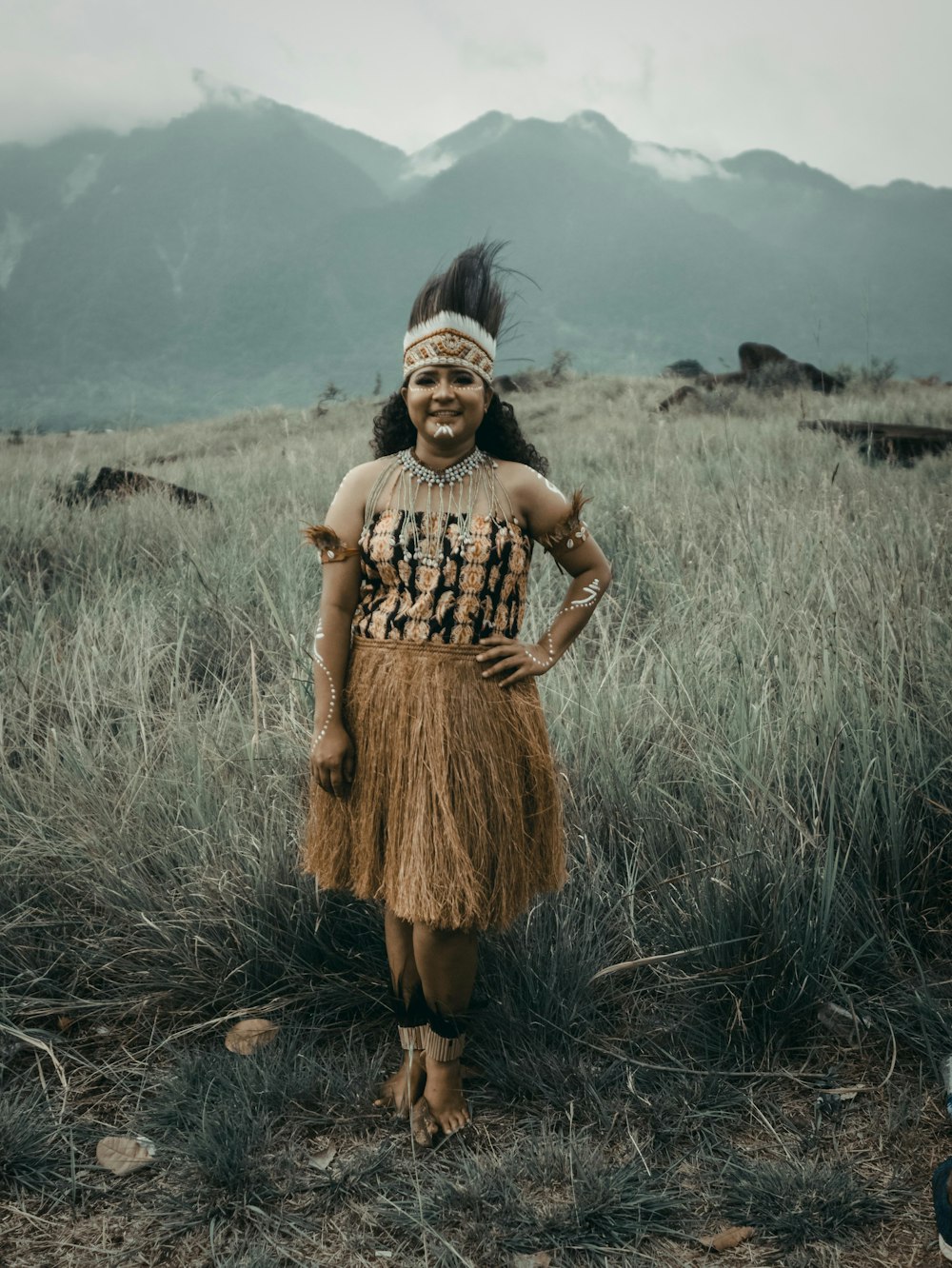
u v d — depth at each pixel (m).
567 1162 2.04
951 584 4.27
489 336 2.10
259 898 2.73
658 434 12.01
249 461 10.93
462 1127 2.21
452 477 2.16
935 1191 1.78
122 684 3.99
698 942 2.61
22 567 6.00
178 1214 1.96
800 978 2.48
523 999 2.49
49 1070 2.40
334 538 2.14
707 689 3.57
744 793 2.96
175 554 6.17
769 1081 2.32
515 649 2.13
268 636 4.63
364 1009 2.62
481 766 2.10
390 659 2.13
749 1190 1.96
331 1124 2.22
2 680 4.12
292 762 3.21
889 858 2.86
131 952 2.69
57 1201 2.00
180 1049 2.46
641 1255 1.85
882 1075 2.31
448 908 2.03
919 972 2.62
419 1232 1.91
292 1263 1.85
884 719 3.06
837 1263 1.81
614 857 2.95
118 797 3.12
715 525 5.84
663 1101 2.24
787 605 3.97
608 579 2.26
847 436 10.28
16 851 2.97
